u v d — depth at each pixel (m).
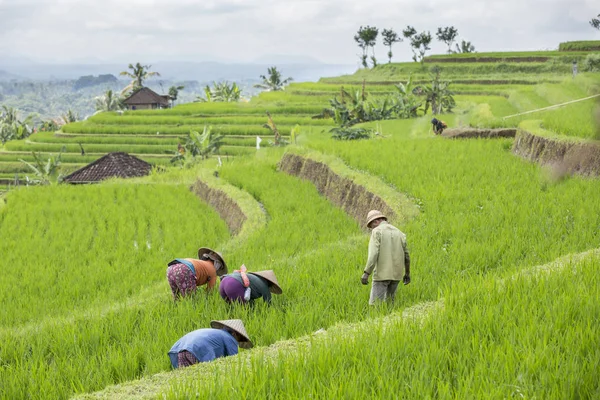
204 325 8.77
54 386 6.88
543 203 13.25
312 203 19.09
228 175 24.91
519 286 7.46
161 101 113.62
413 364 5.49
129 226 19.80
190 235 18.19
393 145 22.77
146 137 70.25
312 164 22.25
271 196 20.48
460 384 4.89
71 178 45.69
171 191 26.67
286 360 5.90
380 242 8.77
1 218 22.50
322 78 106.12
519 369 5.10
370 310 8.27
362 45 117.44
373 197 15.91
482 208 13.70
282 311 9.10
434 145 22.22
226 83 113.00
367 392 5.07
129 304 10.30
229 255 13.66
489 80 76.31
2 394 6.84
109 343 8.69
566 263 8.61
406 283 9.02
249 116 73.62
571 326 5.96
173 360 7.14
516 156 19.34
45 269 15.16
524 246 10.73
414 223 12.99
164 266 14.86
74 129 75.06
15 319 11.59
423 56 100.56
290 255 13.19
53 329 9.17
